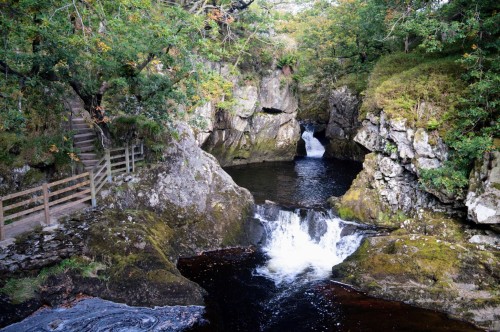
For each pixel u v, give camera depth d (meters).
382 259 12.41
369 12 20.31
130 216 13.88
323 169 27.27
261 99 29.39
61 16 10.97
